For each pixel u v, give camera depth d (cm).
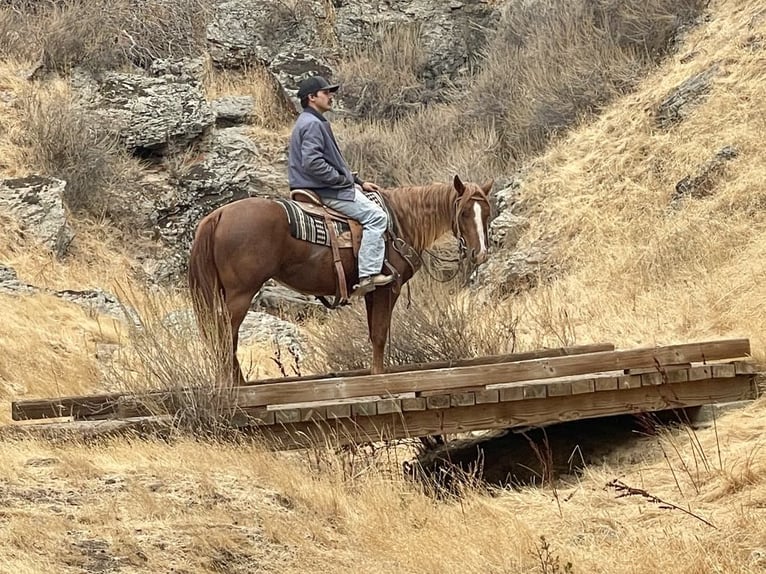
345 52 2366
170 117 1989
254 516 650
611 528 675
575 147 1834
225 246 849
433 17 2411
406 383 823
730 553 604
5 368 1112
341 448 814
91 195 1836
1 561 547
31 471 705
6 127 1877
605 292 1437
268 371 1242
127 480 691
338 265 881
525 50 2189
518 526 670
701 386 887
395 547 638
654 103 1769
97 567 561
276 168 1995
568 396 853
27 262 1578
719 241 1387
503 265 1661
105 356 1230
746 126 1571
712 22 1875
